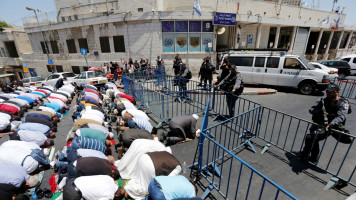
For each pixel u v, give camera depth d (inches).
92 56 676.1
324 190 114.5
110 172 113.6
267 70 355.9
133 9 585.9
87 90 297.1
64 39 723.4
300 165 138.0
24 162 117.6
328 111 121.7
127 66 559.5
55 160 145.1
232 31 600.1
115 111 233.1
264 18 585.3
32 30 787.4
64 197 90.5
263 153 154.3
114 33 597.3
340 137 113.9
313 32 917.2
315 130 129.2
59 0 714.2
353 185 110.8
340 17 926.4
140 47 573.0
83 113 187.5
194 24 544.4
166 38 553.3
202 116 236.8
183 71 312.3
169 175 103.9
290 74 336.5
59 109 250.2
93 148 129.9
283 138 178.5
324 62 541.3
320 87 317.1
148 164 103.3
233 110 209.9
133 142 129.5
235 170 134.2
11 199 95.6
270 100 306.3
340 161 141.2
